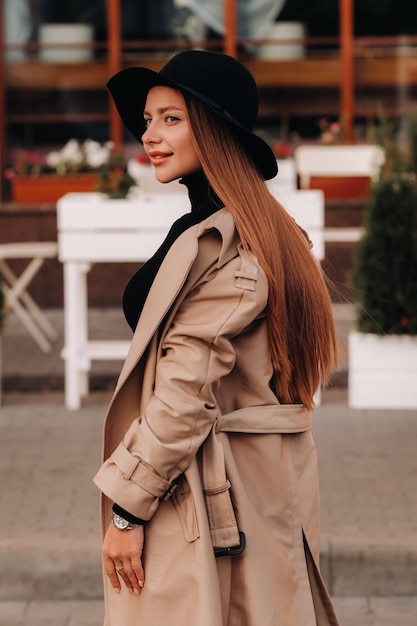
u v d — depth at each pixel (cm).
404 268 741
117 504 277
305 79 1162
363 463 631
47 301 1116
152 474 274
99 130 1168
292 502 295
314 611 300
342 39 1156
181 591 280
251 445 292
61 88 1166
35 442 679
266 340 292
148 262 291
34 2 1161
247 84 292
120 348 770
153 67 1166
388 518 539
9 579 507
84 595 507
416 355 750
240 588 287
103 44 1163
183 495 283
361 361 754
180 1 1163
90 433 700
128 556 281
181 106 288
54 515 546
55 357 921
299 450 299
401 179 742
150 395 285
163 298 279
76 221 740
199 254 283
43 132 1168
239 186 286
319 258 727
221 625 277
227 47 1162
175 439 274
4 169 1166
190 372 275
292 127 1163
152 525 284
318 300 295
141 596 284
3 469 622
